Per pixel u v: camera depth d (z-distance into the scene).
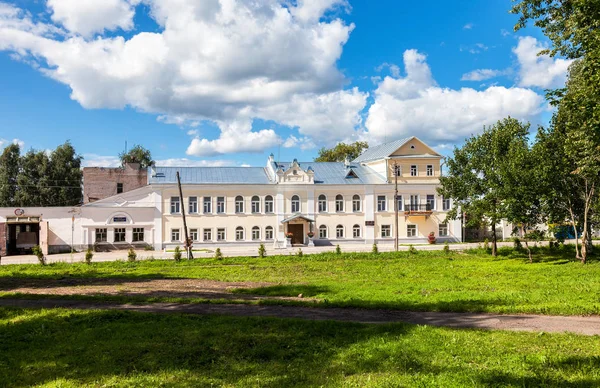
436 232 60.00
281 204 57.00
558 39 20.44
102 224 53.25
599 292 17.08
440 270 27.12
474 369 8.75
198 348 10.59
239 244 55.81
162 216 54.44
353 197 58.72
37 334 12.21
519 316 13.83
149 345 10.85
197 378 8.76
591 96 16.02
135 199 54.34
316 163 62.88
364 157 67.50
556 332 11.70
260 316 14.20
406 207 59.59
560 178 30.09
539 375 8.35
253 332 11.94
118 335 11.86
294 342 10.98
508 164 31.44
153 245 54.16
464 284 20.64
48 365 9.63
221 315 14.41
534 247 38.97
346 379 8.53
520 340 10.77
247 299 17.55
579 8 17.19
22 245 51.88
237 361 9.77
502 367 8.82
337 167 62.34
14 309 15.65
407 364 9.20
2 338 11.85
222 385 8.41
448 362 9.27
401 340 10.85
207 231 55.16
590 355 9.41
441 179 38.25
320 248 51.56
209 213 55.25
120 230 53.72
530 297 16.34
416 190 59.88
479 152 36.09
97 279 25.58
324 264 32.34
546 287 19.17
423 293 18.06
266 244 56.41
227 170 59.38
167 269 30.69
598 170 23.58
